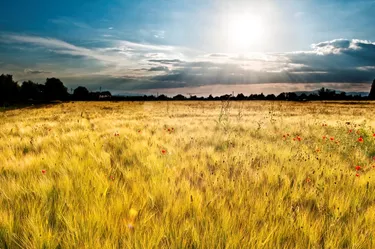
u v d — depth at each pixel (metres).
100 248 2.20
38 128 12.07
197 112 34.28
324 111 36.72
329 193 3.60
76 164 4.50
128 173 4.20
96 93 119.44
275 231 2.57
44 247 2.25
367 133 8.32
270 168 4.73
